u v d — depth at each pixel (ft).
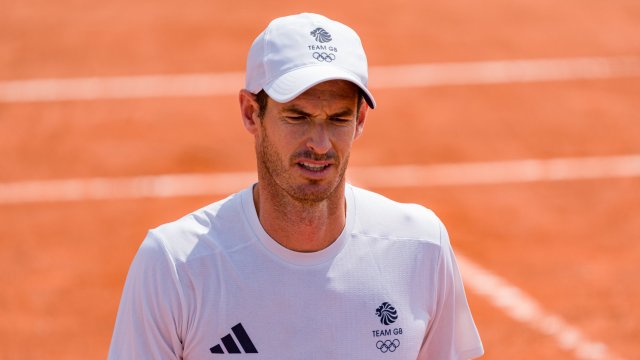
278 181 33.17
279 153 32.81
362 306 34.76
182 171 123.95
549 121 140.05
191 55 164.96
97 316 88.79
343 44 33.45
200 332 33.71
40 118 140.05
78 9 184.65
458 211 112.27
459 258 100.01
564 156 129.08
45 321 87.92
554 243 104.17
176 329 33.83
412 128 137.39
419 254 36.04
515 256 100.73
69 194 117.29
